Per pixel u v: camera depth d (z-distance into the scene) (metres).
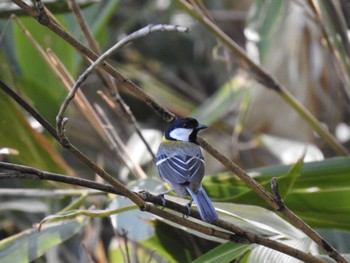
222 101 12.96
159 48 18.11
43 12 6.53
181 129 8.81
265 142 13.03
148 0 17.64
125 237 8.26
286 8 13.48
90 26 11.88
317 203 8.55
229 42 10.32
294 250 6.93
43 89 11.85
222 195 8.98
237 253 7.42
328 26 9.64
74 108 14.62
